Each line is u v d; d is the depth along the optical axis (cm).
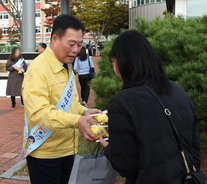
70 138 201
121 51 146
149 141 133
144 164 131
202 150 377
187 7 762
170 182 132
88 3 3591
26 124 193
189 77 327
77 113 208
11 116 716
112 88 349
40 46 702
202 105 313
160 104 140
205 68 331
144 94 139
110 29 4044
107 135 178
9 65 769
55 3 3659
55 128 170
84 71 775
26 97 178
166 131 137
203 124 334
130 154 133
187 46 346
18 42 4334
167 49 358
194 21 421
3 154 448
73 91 201
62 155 196
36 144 189
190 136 148
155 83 144
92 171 182
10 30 4291
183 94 155
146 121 134
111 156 138
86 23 3659
